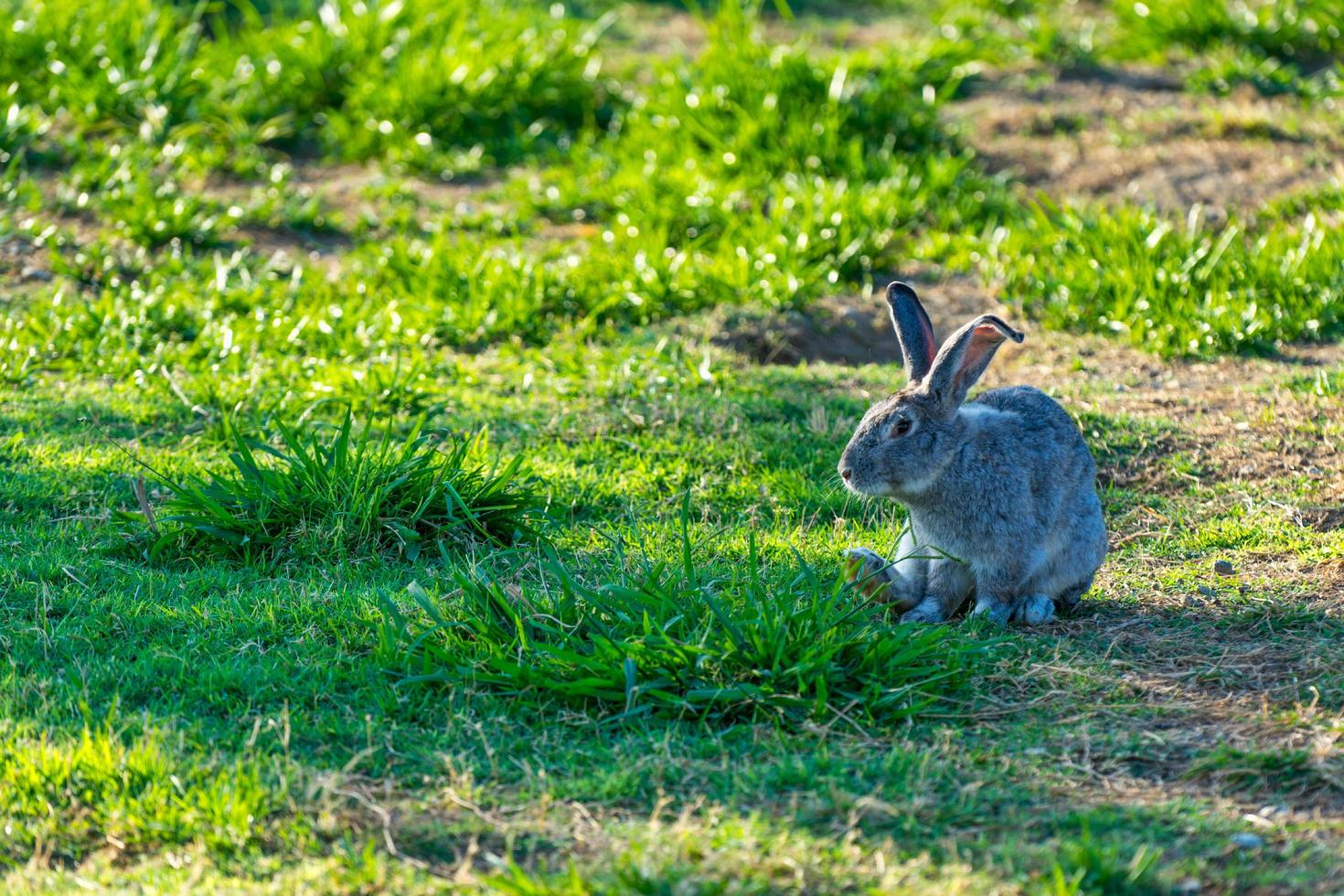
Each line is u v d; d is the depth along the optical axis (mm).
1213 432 13008
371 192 19594
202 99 20703
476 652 8656
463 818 6973
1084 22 25703
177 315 15391
